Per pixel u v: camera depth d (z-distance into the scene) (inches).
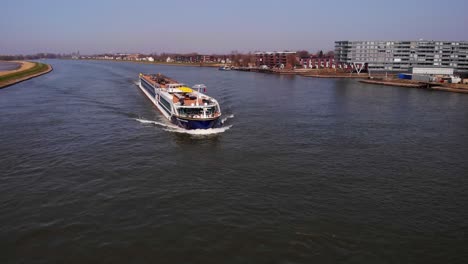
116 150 1956.2
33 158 1807.3
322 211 1285.7
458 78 5999.0
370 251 1056.2
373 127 2640.3
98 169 1664.6
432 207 1342.3
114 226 1171.3
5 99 3710.6
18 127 2442.2
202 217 1229.7
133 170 1660.9
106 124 2561.5
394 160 1872.5
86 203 1327.5
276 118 2910.9
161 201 1346.0
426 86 5718.5
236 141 2176.4
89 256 1021.2
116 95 4114.2
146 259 1007.6
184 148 2014.0
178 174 1619.1
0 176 1573.6
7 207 1293.1
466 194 1464.1
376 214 1274.6
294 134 2374.5
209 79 6953.7
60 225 1175.0
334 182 1553.9
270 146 2078.0
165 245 1071.0
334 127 2613.2
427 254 1049.5
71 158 1812.3
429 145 2175.2
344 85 6220.5
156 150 1968.5
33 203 1325.0
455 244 1102.4
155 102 3408.0
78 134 2273.6
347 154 1956.2
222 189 1460.4
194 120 2325.3
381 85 6333.7
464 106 3745.1
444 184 1565.0
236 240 1098.7
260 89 5128.0
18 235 1119.6
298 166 1743.4
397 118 3021.7
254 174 1630.2
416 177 1638.8
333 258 1020.5
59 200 1349.7
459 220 1248.2
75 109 3127.5
